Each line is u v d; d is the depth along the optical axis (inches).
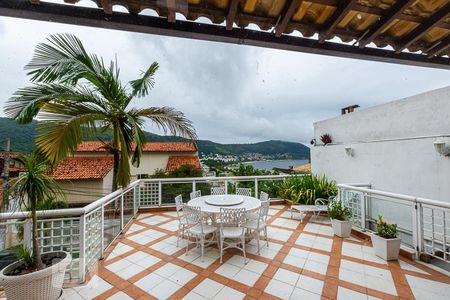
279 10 51.4
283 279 109.5
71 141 132.1
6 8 42.0
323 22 55.1
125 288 103.5
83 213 108.1
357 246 147.3
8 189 85.2
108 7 44.4
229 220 146.3
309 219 210.2
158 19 49.8
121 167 176.4
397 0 47.6
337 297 94.8
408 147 188.1
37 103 148.6
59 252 101.5
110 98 181.5
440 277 108.0
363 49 62.2
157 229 185.3
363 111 249.6
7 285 81.4
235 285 105.1
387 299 92.6
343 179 264.5
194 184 254.5
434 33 60.7
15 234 107.3
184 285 105.7
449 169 158.9
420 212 124.8
